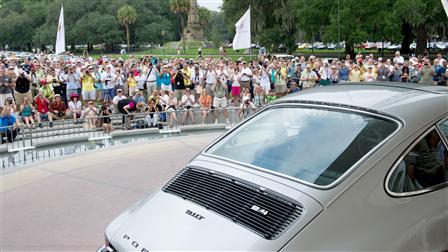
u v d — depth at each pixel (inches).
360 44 1804.9
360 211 102.4
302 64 806.5
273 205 104.8
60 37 780.0
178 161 348.8
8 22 4832.7
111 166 336.5
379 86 146.7
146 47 4808.1
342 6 1739.7
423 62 667.4
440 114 124.1
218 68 762.8
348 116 126.8
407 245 105.0
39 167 335.6
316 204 101.3
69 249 193.6
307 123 132.0
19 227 219.6
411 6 1608.0
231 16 2438.5
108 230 118.7
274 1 2170.3
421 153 116.6
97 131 465.4
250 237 97.7
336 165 111.8
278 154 124.6
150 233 108.2
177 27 5251.0
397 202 108.1
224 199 112.1
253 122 146.9
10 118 453.7
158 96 559.5
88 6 4407.0
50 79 683.4
